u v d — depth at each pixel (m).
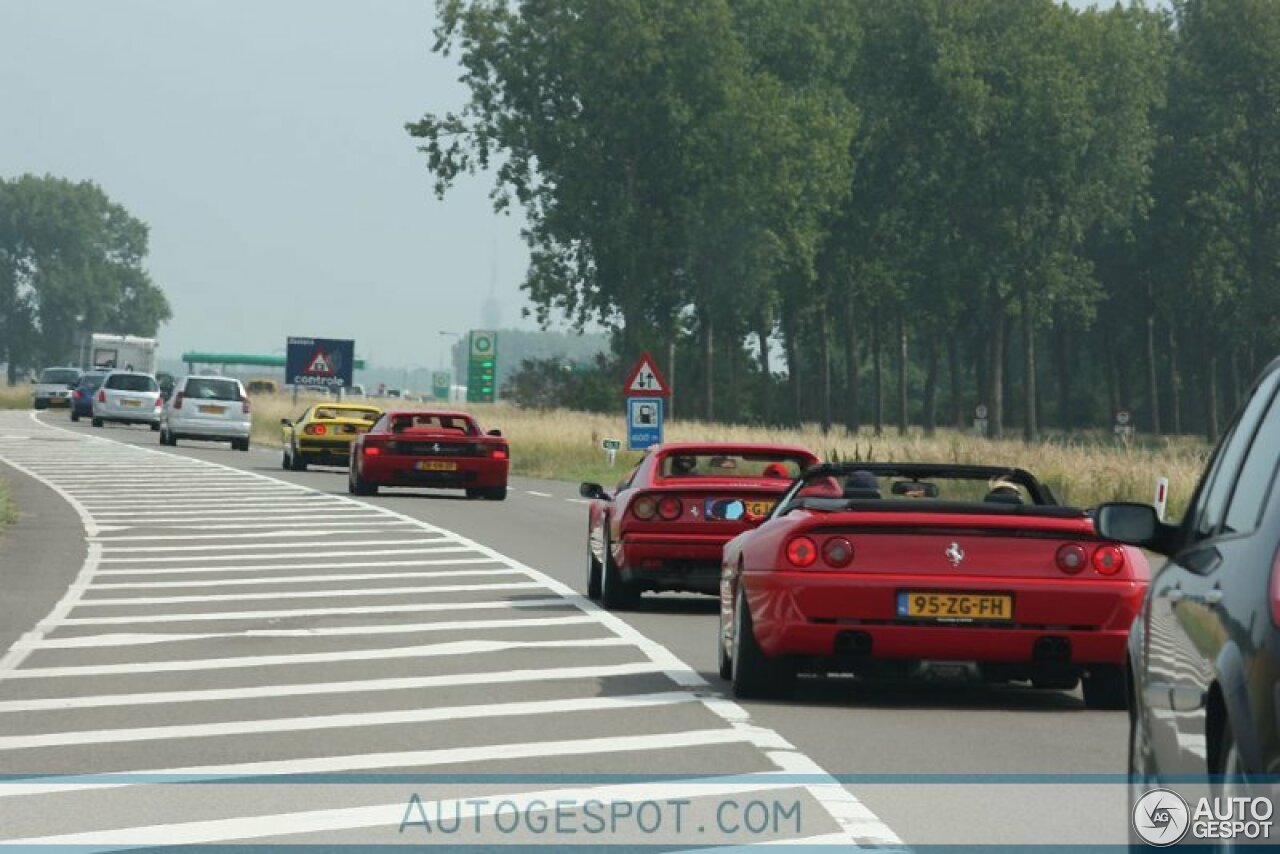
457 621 43.88
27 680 33.38
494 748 26.53
